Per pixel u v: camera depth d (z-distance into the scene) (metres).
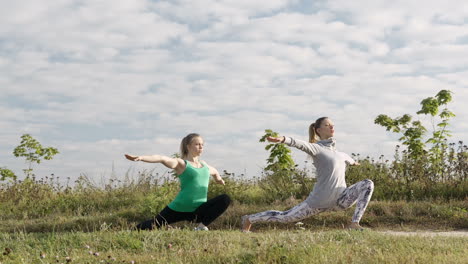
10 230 10.60
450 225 10.24
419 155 14.10
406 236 7.32
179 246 6.56
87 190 15.40
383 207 11.11
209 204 8.10
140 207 11.53
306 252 5.84
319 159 8.04
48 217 12.36
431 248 6.28
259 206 12.20
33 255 6.27
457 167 13.62
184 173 8.03
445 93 14.44
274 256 5.59
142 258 5.93
